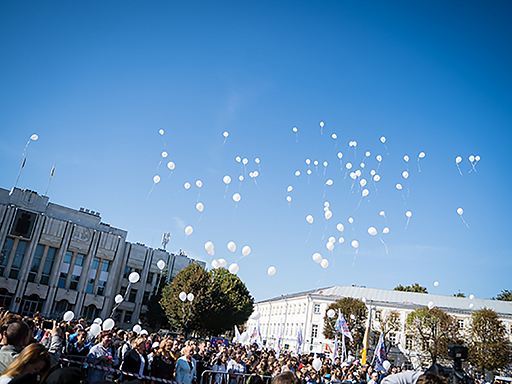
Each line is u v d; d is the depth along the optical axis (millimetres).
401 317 57344
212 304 45469
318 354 31562
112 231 56125
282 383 3326
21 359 3539
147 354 11109
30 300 45469
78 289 49344
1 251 44219
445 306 61344
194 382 10156
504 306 61219
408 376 4941
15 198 46875
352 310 53844
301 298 65125
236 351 13805
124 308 55094
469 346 48969
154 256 59438
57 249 48562
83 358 8820
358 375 14953
